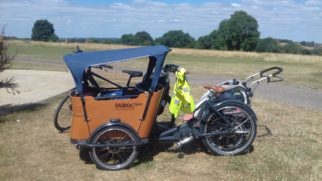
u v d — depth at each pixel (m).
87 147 3.30
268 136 4.31
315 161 3.59
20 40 30.91
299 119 5.18
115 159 3.39
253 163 3.49
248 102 3.70
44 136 4.18
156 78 3.34
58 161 3.53
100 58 3.37
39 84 7.43
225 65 15.14
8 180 3.15
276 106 6.02
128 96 3.33
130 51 3.53
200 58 22.16
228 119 3.55
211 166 3.43
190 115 3.59
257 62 18.91
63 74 9.05
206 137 3.57
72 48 26.41
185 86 3.56
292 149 3.90
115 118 3.31
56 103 5.65
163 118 4.82
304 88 8.13
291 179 3.21
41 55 17.58
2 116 4.92
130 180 3.18
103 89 3.79
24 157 3.60
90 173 3.29
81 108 3.27
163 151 3.75
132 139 3.32
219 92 3.57
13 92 6.48
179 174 3.28
